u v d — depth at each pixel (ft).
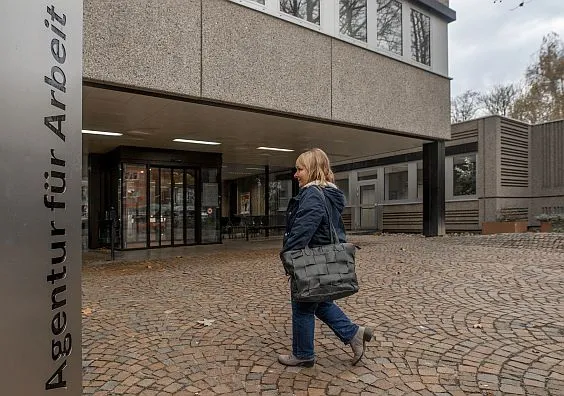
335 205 11.50
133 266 29.99
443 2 45.83
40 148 6.03
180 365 11.80
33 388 5.95
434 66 43.73
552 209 60.13
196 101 27.37
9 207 5.54
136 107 28.71
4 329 5.50
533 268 25.23
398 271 25.44
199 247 44.50
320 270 10.30
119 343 13.60
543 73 77.41
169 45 25.25
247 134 39.14
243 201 67.51
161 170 45.68
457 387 10.23
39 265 6.02
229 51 27.78
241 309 17.51
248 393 10.12
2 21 5.43
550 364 11.50
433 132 43.45
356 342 11.43
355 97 35.70
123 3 23.57
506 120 59.67
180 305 18.29
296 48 31.50
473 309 16.84
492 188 58.34
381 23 38.52
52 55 6.27
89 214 45.70
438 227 47.06
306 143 45.14
